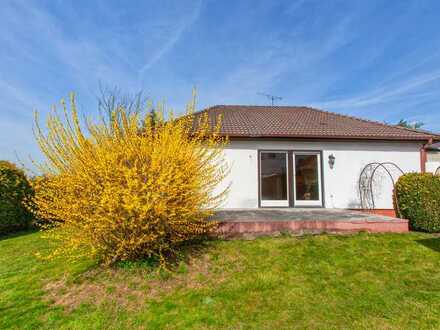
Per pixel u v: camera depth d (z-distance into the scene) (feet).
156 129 16.21
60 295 13.00
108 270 14.88
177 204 14.98
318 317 11.15
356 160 34.99
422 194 22.80
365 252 17.53
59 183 14.15
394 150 35.29
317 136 33.40
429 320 10.93
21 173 29.14
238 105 51.19
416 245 18.69
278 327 10.52
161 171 14.37
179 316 11.19
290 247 18.26
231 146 33.99
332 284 13.73
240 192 33.63
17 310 11.83
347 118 44.29
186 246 18.02
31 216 29.43
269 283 13.74
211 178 17.85
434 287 13.48
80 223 13.84
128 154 14.60
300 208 33.65
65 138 14.62
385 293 12.94
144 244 14.73
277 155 34.63
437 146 41.32
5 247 21.76
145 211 13.19
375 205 34.50
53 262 17.10
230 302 12.16
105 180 13.71
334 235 20.74
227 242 19.15
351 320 10.96
